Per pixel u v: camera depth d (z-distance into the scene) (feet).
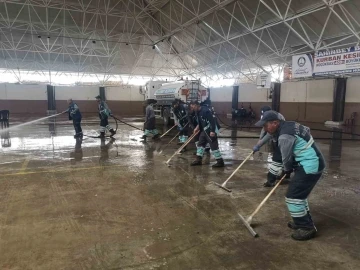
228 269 8.27
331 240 10.02
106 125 35.19
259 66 62.03
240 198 14.02
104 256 8.89
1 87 83.15
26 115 76.84
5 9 57.06
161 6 60.23
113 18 65.46
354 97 53.83
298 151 9.91
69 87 90.43
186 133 29.99
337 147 29.66
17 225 10.91
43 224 11.02
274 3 41.93
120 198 13.85
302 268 8.33
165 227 10.87
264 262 8.63
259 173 18.70
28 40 67.82
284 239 10.06
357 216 12.12
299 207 10.02
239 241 9.89
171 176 17.78
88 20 64.34
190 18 58.95
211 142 19.90
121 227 10.84
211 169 19.63
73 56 77.56
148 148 27.81
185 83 49.34
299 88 64.75
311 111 62.44
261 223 11.31
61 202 13.28
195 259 8.77
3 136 36.09
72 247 9.39
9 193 14.43
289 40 51.72
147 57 81.61
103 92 93.91
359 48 36.22
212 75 85.71
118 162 21.54
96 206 12.84
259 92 74.54
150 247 9.45
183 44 71.72
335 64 39.17
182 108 29.78
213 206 12.96
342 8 38.78
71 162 21.44
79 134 34.94
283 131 10.07
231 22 51.96
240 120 67.05
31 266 8.30
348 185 16.43
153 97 61.77
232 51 65.00
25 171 18.72
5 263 8.43
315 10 39.50
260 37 54.95
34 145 29.22
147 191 14.89
